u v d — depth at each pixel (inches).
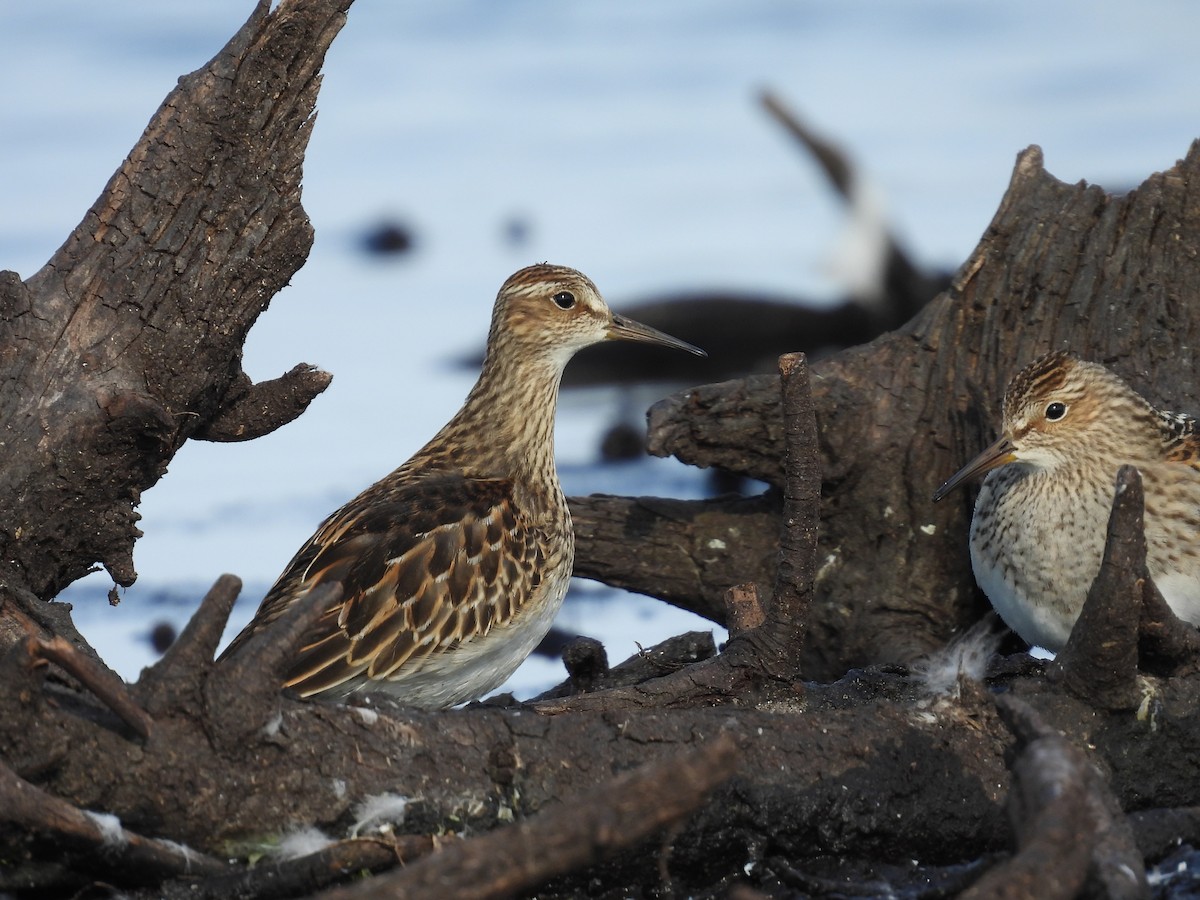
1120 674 408.8
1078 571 525.0
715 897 401.4
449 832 382.6
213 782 365.1
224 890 362.0
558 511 521.0
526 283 554.3
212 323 472.1
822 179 986.1
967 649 533.6
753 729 405.7
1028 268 589.3
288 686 440.5
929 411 582.6
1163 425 529.0
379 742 381.4
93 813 352.8
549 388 553.9
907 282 952.3
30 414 454.6
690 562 587.2
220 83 463.8
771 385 565.0
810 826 402.6
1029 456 528.1
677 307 957.8
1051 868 302.5
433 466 540.7
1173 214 582.2
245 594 657.6
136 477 470.6
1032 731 342.3
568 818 295.6
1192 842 403.9
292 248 477.7
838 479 575.5
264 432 522.6
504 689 586.9
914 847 407.8
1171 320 575.2
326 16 463.8
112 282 466.0
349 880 365.1
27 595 433.4
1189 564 519.5
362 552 463.2
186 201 467.8
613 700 431.8
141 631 625.3
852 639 576.1
